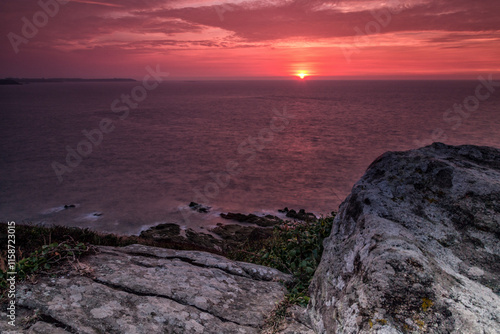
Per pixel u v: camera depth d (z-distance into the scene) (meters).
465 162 4.07
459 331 2.02
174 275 3.52
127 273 3.38
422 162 3.94
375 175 4.16
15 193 35.47
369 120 112.38
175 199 33.78
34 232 7.09
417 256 2.50
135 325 2.62
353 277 2.68
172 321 2.76
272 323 2.98
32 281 2.97
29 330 2.37
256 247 6.60
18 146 66.00
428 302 2.17
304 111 153.00
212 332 2.72
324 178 42.31
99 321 2.60
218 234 22.62
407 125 96.38
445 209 3.30
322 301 2.99
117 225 26.05
